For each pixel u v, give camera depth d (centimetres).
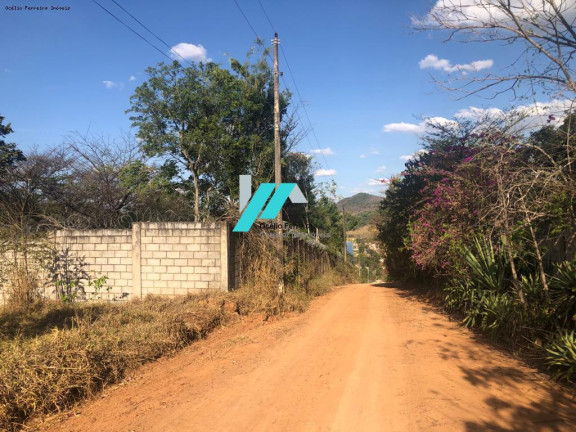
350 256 5506
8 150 1730
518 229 724
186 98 1850
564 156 665
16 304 1067
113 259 1180
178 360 680
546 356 559
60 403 491
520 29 578
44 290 1183
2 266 1138
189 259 1149
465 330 809
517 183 656
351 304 1320
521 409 427
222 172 1981
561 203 624
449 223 1066
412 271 1780
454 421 405
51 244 1191
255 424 420
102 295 1179
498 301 743
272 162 1988
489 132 766
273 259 1275
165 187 1994
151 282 1162
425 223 1198
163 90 1853
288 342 781
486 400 454
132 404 495
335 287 2241
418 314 1039
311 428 406
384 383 524
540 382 501
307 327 928
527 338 635
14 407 457
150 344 677
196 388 538
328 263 3078
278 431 402
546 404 436
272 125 2061
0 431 427
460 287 942
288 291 1309
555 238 690
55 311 994
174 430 415
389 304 1280
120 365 604
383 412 436
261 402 479
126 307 1013
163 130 1928
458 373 549
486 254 855
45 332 787
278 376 572
